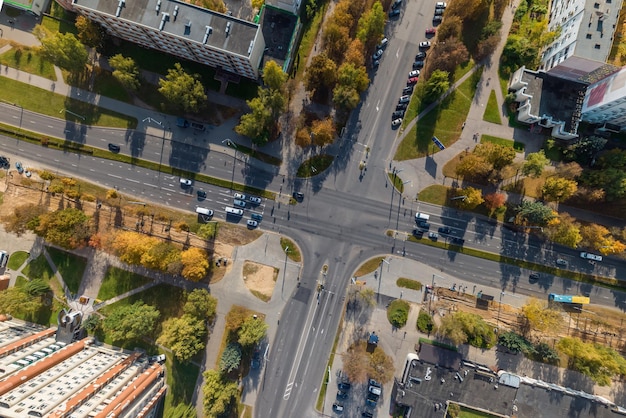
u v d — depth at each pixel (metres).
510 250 90.75
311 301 91.44
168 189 91.50
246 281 91.56
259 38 79.94
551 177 85.69
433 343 90.06
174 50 86.88
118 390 76.94
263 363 90.88
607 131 88.75
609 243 83.62
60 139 91.06
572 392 84.81
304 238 91.75
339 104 84.50
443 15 90.00
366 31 81.62
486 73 90.44
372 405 90.19
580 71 80.75
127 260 84.38
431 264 91.12
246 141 91.19
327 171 91.31
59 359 78.69
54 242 85.06
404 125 90.94
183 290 90.81
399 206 91.56
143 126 91.06
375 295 91.12
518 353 89.81
